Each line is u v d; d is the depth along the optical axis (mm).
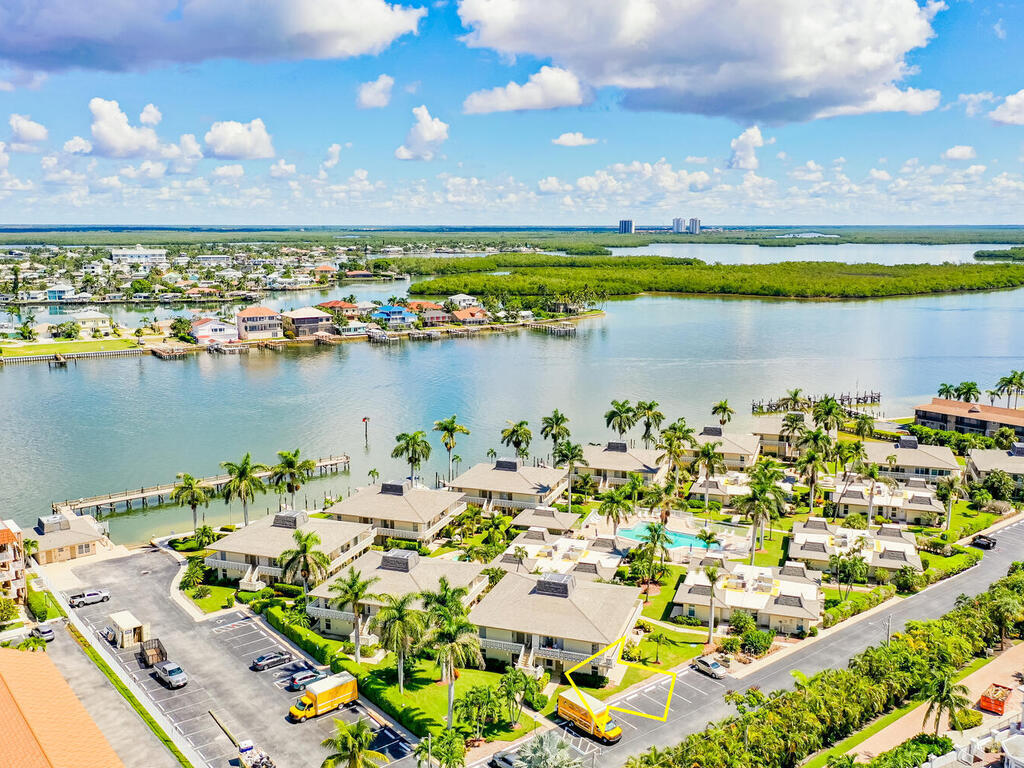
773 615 105812
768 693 90188
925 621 107062
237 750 78875
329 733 82250
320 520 126875
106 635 102188
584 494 159875
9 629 102312
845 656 99000
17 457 189375
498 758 77000
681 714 86250
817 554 125188
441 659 80750
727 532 141875
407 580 105750
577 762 70125
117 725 82625
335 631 105062
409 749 79938
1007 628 102188
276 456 190750
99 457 189500
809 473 149500
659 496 136875
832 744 82312
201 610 110438
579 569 117188
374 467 182750
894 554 122812
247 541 119750
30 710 72062
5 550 109812
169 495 163125
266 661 95438
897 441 184500
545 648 95438
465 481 149500
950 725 82812
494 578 113000
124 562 127062
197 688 90438
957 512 152500
